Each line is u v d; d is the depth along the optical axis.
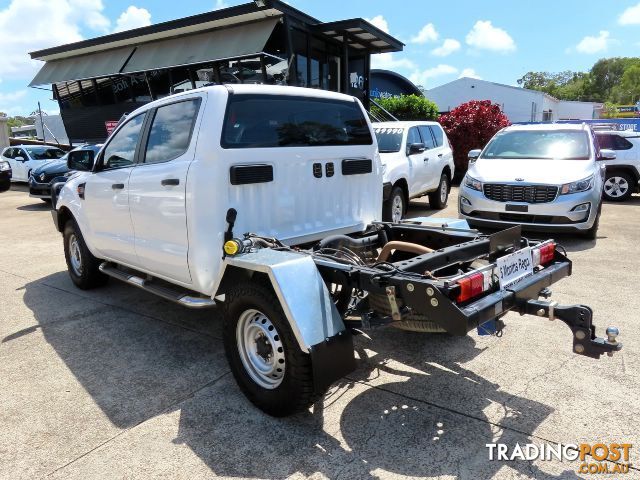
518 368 3.66
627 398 3.22
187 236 3.65
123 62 17.16
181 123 3.89
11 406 3.33
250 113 3.78
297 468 2.64
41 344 4.36
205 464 2.70
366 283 2.92
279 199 3.95
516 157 8.20
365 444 2.83
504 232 3.45
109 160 4.82
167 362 3.95
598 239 7.70
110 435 2.98
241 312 3.17
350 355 2.94
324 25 14.48
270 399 3.07
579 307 2.91
